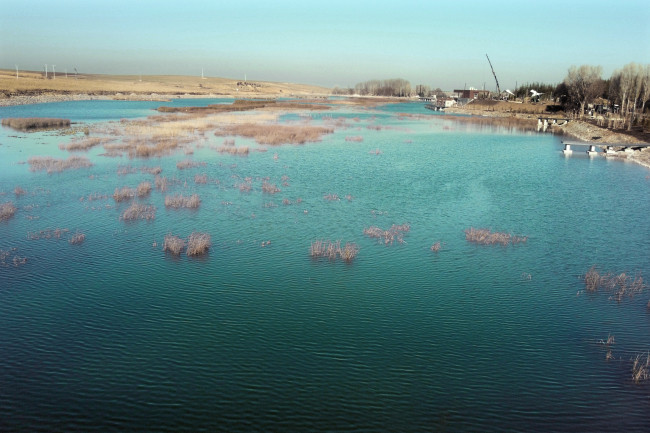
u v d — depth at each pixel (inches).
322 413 556.7
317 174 1845.5
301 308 795.4
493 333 732.0
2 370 621.0
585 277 923.4
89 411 553.9
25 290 837.8
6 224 1165.1
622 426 543.8
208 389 593.6
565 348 697.0
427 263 995.9
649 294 868.0
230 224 1211.2
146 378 612.7
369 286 883.4
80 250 1017.5
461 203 1472.7
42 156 2023.9
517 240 1137.4
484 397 588.7
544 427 540.7
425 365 648.4
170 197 1370.6
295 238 1125.7
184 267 946.7
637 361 663.8
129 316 759.7
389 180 1777.8
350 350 679.1
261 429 531.2
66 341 687.7
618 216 1359.5
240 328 730.8
